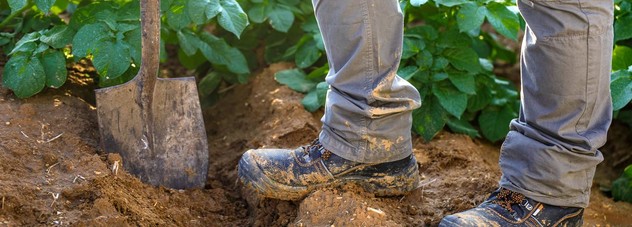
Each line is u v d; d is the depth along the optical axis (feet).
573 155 7.28
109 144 8.76
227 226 8.61
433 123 10.32
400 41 7.46
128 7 9.64
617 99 9.34
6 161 8.18
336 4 7.27
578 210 7.69
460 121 10.84
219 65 11.36
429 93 10.48
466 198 8.90
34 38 9.53
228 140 10.61
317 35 11.03
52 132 8.89
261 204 8.62
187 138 9.00
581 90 7.04
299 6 11.80
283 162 8.14
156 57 8.55
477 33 10.98
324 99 10.26
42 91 9.57
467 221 7.48
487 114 10.94
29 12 10.28
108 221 7.70
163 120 8.91
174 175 8.93
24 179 8.07
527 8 7.12
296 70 11.23
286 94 10.84
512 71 12.86
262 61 12.01
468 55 10.52
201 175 9.05
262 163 8.13
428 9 10.96
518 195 7.60
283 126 10.18
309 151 8.20
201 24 10.72
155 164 8.86
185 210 8.47
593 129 7.32
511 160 7.65
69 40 9.55
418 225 8.18
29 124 8.87
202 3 9.77
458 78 10.43
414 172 8.32
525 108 7.44
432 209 8.61
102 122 8.73
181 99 8.98
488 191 8.99
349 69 7.45
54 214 7.75
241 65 11.02
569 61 6.91
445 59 10.44
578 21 6.81
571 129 7.24
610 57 7.07
